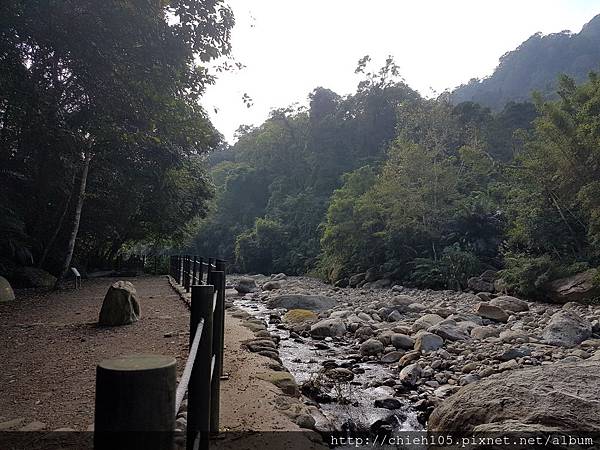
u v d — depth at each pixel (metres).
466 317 10.70
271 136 52.41
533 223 15.97
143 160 16.16
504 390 4.10
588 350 7.21
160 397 0.90
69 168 12.78
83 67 9.13
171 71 9.16
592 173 14.19
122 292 7.07
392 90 43.47
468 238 20.27
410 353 7.35
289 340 9.06
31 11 7.72
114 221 17.20
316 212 37.75
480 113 33.81
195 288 2.37
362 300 16.42
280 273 35.06
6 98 8.70
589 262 14.20
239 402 3.91
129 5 7.97
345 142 44.44
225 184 52.84
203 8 8.74
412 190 21.48
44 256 14.18
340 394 5.48
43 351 5.26
